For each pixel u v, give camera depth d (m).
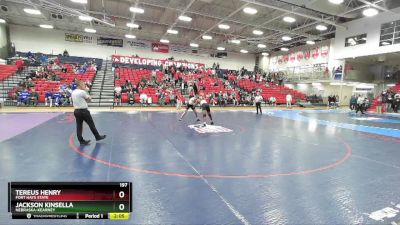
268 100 24.31
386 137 8.85
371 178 4.44
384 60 23.59
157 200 3.35
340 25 21.28
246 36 26.27
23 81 17.83
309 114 17.27
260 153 6.00
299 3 16.02
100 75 22.14
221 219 2.91
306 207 3.27
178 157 5.43
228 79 28.06
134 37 27.88
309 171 4.75
